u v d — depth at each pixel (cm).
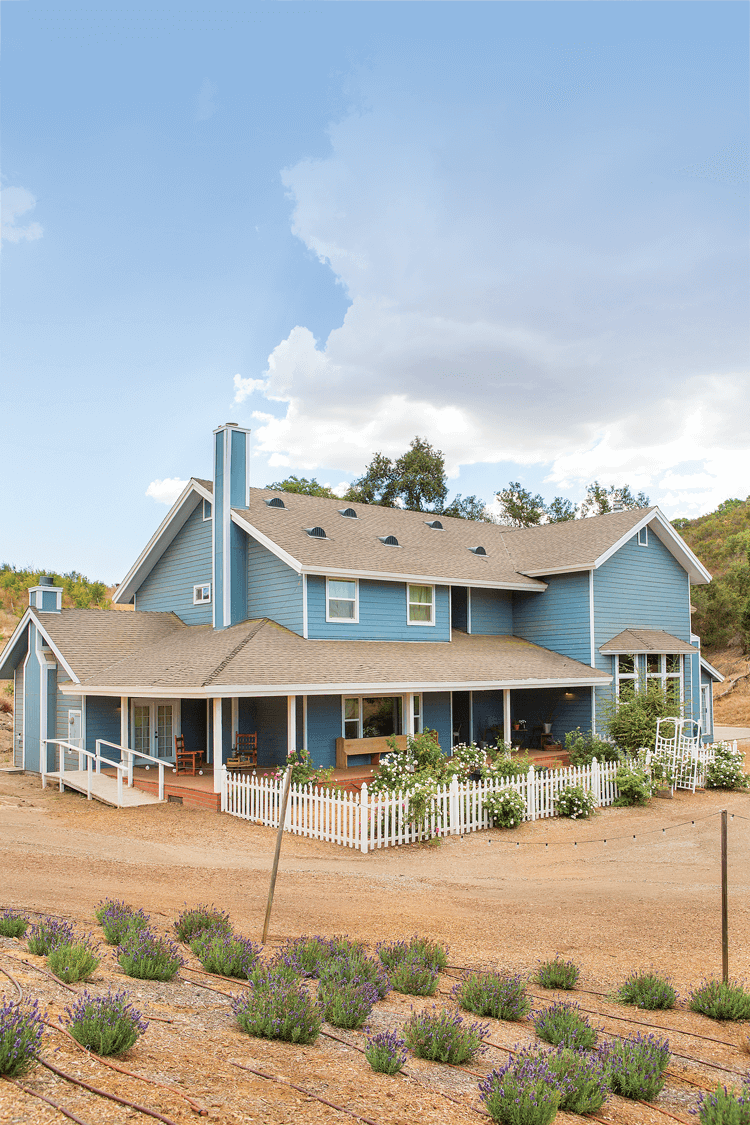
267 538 2253
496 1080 502
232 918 974
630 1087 563
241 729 2227
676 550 3091
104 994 589
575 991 803
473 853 1519
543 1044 645
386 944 898
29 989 568
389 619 2462
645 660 2738
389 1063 539
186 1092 439
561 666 2620
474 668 2334
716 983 772
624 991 783
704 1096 516
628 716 2470
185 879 1184
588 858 1492
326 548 2353
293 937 902
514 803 1755
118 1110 397
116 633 2509
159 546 2814
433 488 5475
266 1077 489
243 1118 419
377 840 1518
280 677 1861
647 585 2986
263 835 1580
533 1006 741
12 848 1323
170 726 2409
